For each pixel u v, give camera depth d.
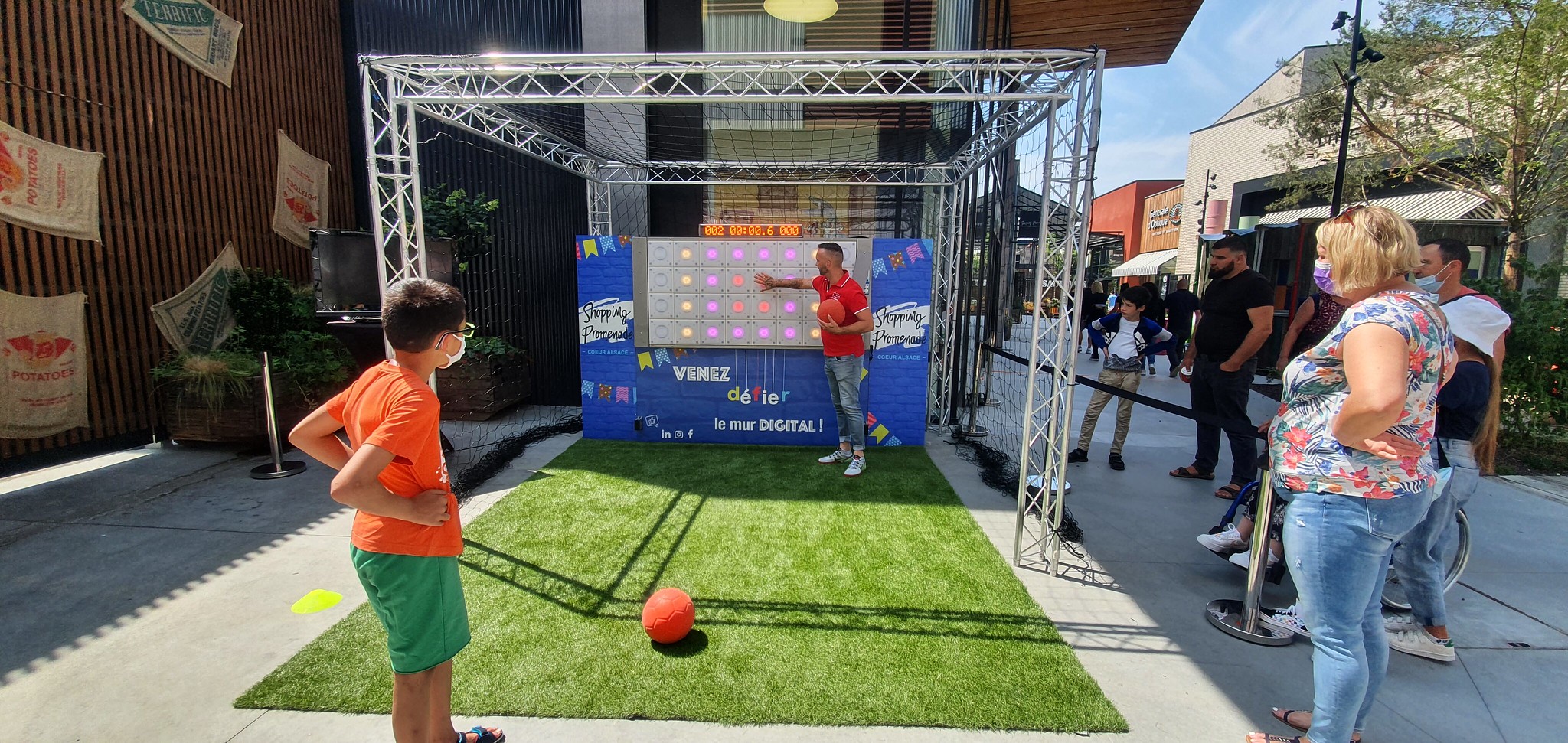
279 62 7.50
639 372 6.11
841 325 5.02
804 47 7.70
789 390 6.01
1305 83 14.11
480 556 3.70
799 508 4.50
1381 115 10.94
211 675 2.63
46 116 5.31
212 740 2.26
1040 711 2.45
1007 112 5.11
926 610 3.18
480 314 8.30
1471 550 3.97
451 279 6.63
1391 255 1.85
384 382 1.82
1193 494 5.07
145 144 6.08
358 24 8.43
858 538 4.02
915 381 5.98
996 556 3.81
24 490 4.81
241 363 5.72
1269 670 2.77
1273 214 19.16
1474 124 9.41
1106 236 29.22
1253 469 4.80
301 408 5.84
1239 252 4.86
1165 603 3.32
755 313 5.87
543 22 7.96
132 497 4.66
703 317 5.93
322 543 3.89
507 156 8.27
